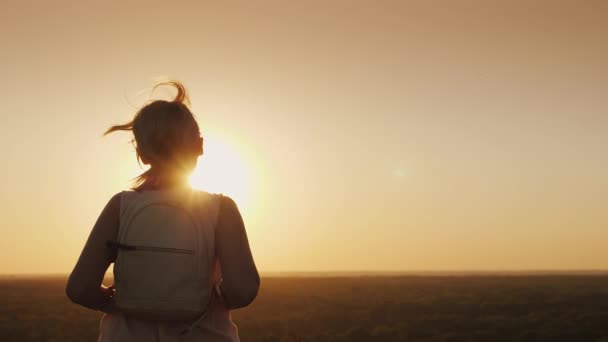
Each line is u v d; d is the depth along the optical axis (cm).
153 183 229
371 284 11556
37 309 5138
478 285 10562
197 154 235
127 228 217
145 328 218
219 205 227
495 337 3148
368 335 3197
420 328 3572
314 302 6172
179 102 234
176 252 214
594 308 5122
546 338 3052
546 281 13138
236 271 224
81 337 3083
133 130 230
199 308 216
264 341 2869
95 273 220
